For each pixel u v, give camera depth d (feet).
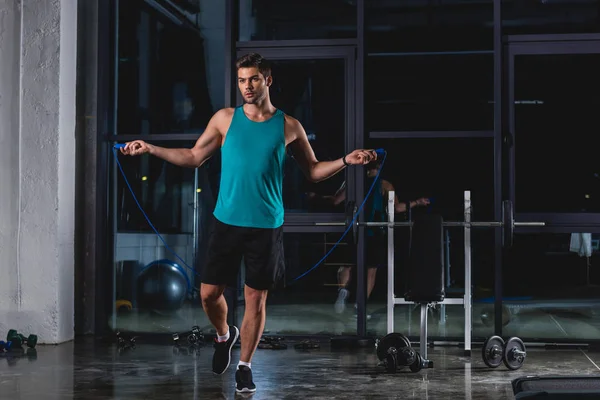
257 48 22.09
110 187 22.89
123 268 22.88
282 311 23.00
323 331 22.30
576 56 21.16
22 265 20.72
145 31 22.77
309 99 21.94
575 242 21.95
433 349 20.24
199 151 14.28
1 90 20.93
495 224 18.83
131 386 15.01
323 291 22.61
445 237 22.24
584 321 21.97
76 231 22.45
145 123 22.81
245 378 14.32
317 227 21.83
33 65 20.89
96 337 22.00
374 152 13.94
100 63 22.50
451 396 14.12
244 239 13.89
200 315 22.76
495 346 17.17
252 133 13.98
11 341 19.80
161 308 22.57
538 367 17.37
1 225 20.85
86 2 22.57
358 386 15.05
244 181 13.85
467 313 19.11
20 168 20.80
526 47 21.21
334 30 21.91
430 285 16.60
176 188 22.99
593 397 8.30
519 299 22.61
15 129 20.88
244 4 22.30
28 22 20.93
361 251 21.25
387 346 17.02
